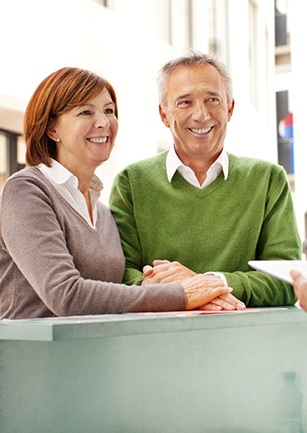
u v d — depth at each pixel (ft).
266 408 6.44
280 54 40.52
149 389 5.55
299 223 35.22
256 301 7.21
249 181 7.73
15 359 4.96
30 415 5.00
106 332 4.62
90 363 5.25
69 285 5.97
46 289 5.98
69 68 6.90
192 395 5.83
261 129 35.60
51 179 6.70
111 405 5.33
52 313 6.37
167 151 8.09
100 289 6.07
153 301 6.15
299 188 36.37
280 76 39.83
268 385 6.47
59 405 5.10
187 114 7.48
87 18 21.02
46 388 5.07
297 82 36.35
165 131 25.03
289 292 7.48
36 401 5.03
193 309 6.30
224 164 7.72
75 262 6.66
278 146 38.91
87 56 20.95
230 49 31.65
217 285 6.32
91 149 6.84
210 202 7.72
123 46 22.75
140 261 7.82
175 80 7.53
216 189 7.73
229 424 6.11
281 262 5.45
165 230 7.75
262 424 6.39
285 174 7.87
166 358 5.67
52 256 6.05
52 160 6.83
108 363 5.32
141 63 23.70
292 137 38.65
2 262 6.46
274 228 7.68
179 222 7.73
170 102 7.59
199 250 7.68
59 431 5.10
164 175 7.88
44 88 6.80
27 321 4.74
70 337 4.42
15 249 6.14
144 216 7.79
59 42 19.75
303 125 36.55
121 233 7.71
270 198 7.73
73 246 6.62
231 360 6.15
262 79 36.47
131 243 7.73
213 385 6.00
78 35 20.58
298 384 6.77
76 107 6.74
